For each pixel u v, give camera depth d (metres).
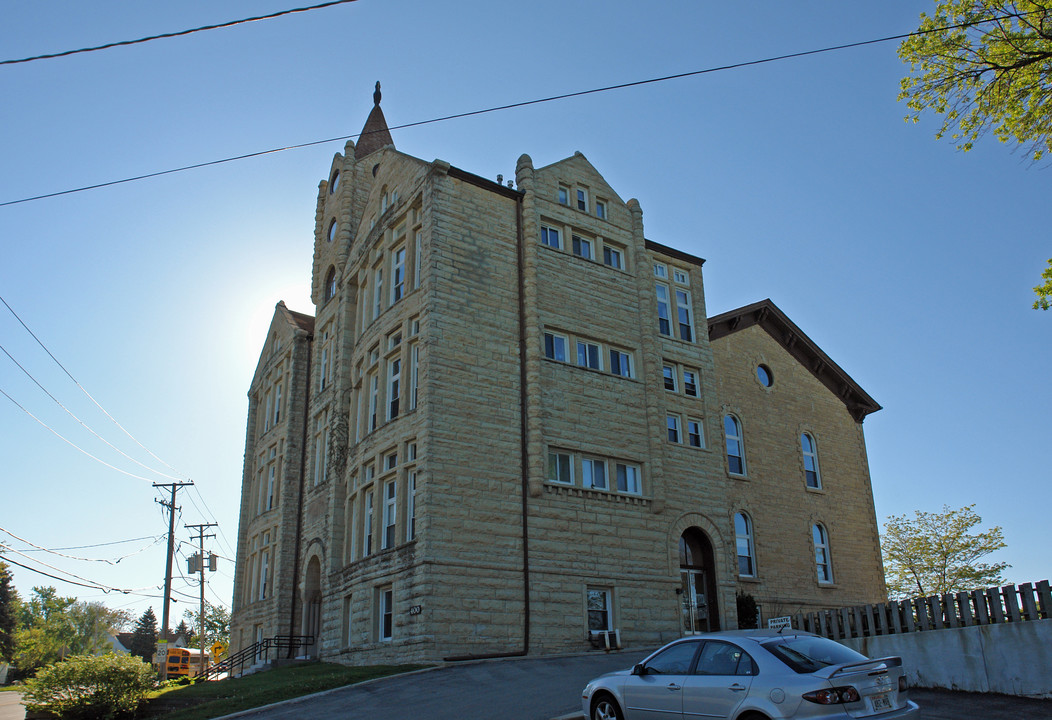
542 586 25.11
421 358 26.11
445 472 24.47
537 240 29.45
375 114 44.59
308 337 41.25
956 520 47.25
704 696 10.85
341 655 27.67
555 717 14.33
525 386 27.20
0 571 85.25
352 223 37.75
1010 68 16.75
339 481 31.28
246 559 44.00
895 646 17.92
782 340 38.97
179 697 24.16
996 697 15.34
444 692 17.92
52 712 23.83
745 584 32.00
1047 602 14.97
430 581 23.08
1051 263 18.41
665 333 33.25
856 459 39.38
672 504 29.77
